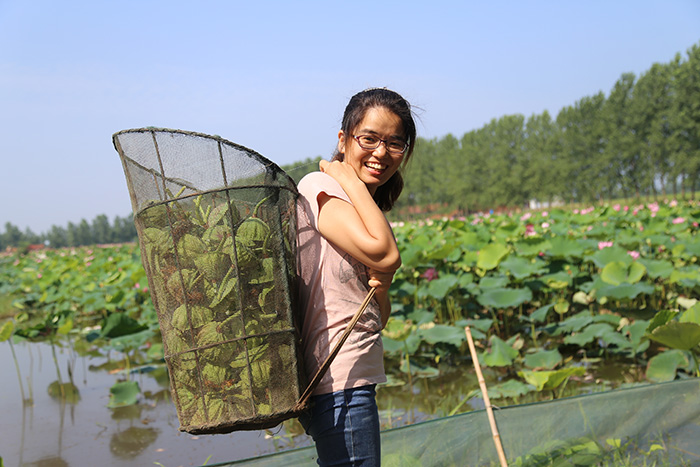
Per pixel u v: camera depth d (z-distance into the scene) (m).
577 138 60.72
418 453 2.55
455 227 11.64
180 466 3.81
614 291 5.65
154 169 1.65
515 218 17.27
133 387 5.31
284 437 4.17
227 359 1.59
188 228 1.61
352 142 1.85
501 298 6.11
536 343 5.98
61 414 5.04
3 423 4.83
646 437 2.75
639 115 52.41
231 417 1.60
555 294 6.95
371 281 1.73
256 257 1.61
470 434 2.62
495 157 70.12
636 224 11.95
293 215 1.75
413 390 4.96
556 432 2.70
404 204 82.56
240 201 1.63
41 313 12.38
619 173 56.03
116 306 9.26
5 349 8.31
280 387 1.63
